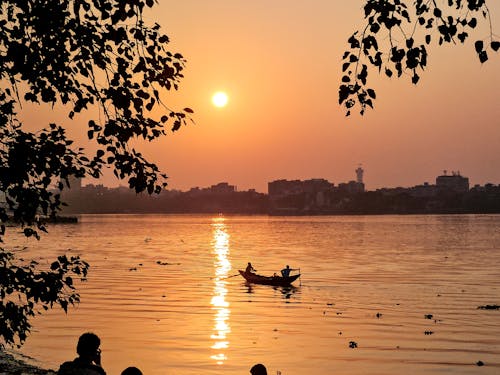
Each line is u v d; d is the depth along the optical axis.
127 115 11.42
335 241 155.00
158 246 129.50
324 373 28.52
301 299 52.03
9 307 12.20
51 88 11.35
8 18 11.17
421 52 10.28
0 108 11.23
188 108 11.53
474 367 29.69
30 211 11.41
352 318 42.62
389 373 28.59
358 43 10.42
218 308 46.50
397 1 10.30
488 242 146.00
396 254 108.62
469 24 10.31
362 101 10.66
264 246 134.25
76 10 10.88
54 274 12.31
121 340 34.56
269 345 34.09
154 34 11.43
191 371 28.66
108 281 62.50
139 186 11.77
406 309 46.41
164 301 49.38
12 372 25.27
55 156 11.27
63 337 34.38
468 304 48.88
